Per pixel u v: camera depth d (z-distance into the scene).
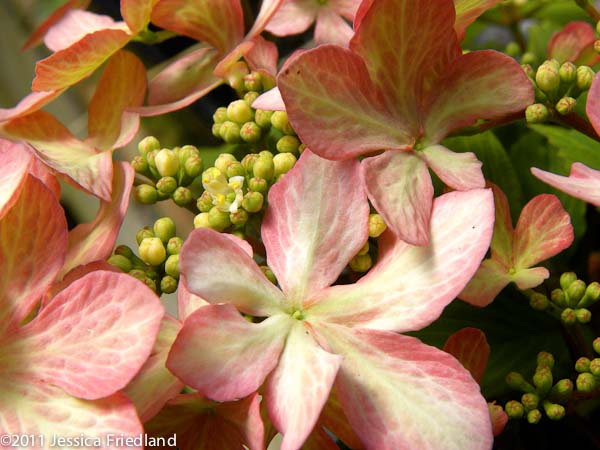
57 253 0.13
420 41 0.14
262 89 0.16
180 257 0.13
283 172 0.15
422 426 0.12
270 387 0.13
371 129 0.14
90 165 0.15
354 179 0.14
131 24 0.16
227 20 0.17
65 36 0.18
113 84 0.17
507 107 0.14
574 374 0.16
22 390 0.12
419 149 0.14
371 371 0.13
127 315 0.12
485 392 0.16
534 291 0.16
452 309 0.17
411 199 0.13
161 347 0.13
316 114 0.13
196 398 0.13
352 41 0.13
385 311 0.13
